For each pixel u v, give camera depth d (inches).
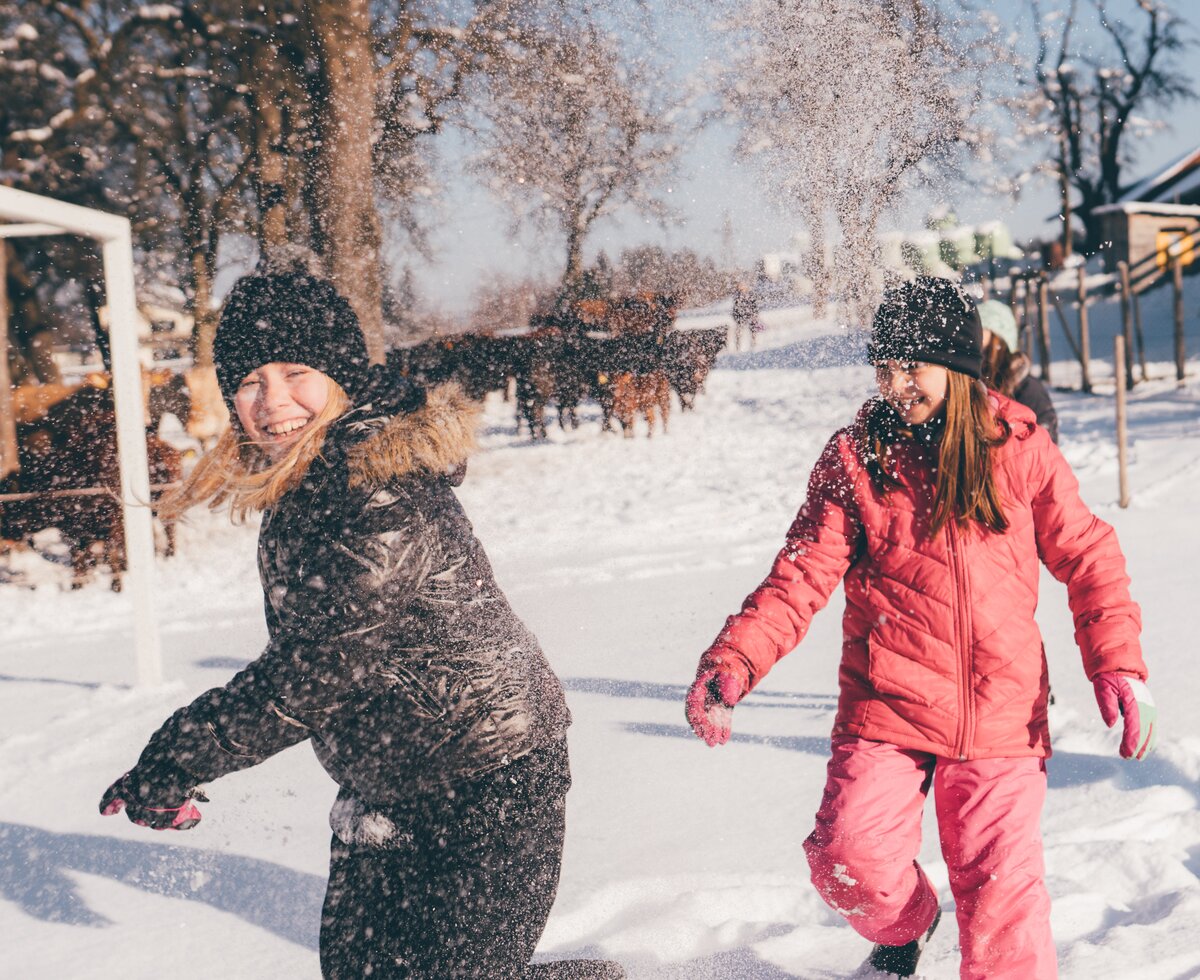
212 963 101.9
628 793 137.2
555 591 276.8
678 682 189.5
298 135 389.7
